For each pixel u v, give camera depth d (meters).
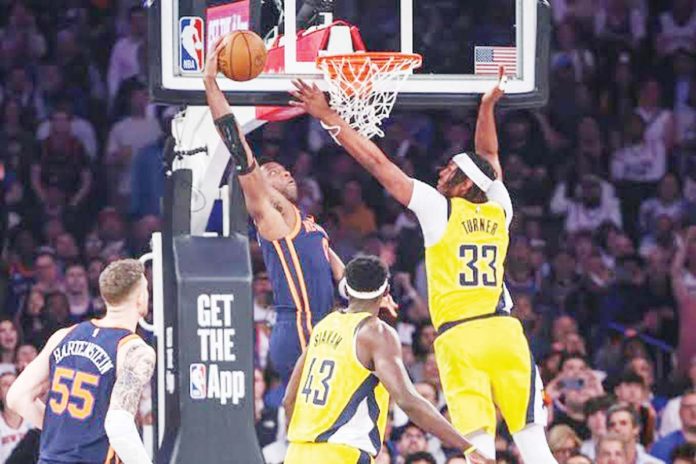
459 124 21.53
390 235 20.08
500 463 14.85
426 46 19.66
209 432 11.32
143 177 20.56
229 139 10.34
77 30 21.62
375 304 9.87
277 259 11.05
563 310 19.55
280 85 10.58
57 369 10.07
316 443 9.68
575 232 20.86
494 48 11.14
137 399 9.90
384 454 14.62
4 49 21.44
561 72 22.06
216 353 11.42
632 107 22.09
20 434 15.68
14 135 20.77
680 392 17.38
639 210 21.31
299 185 20.72
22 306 18.39
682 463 15.45
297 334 11.02
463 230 10.10
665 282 20.03
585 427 16.02
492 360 10.05
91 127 21.00
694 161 21.88
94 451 9.94
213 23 11.36
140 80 21.34
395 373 9.46
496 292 10.16
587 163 21.58
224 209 12.20
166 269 11.80
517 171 21.20
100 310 18.47
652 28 22.66
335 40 10.99
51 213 20.23
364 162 10.05
